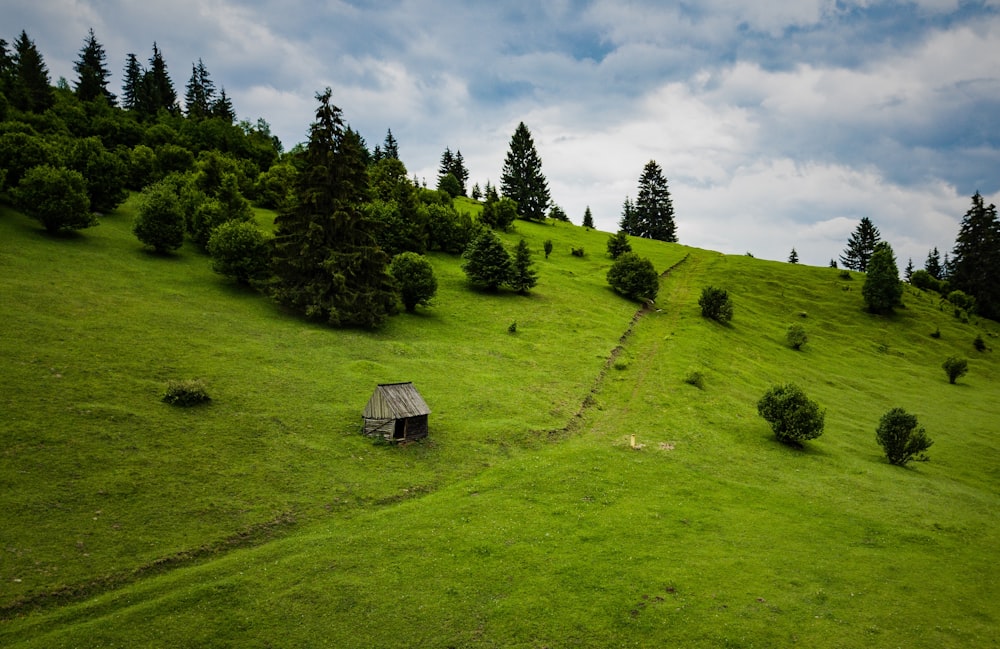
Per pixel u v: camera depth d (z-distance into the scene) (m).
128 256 57.78
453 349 55.22
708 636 20.42
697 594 23.05
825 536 29.78
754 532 29.42
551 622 20.69
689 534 28.52
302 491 28.33
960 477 44.16
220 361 40.00
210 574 21.59
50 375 31.91
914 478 41.16
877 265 105.75
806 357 79.31
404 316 62.44
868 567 26.56
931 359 87.44
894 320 101.69
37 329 36.94
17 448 25.48
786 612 22.20
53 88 117.38
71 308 41.84
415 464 33.47
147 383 34.06
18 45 120.44
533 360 56.25
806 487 36.97
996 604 23.95
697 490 34.56
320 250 55.34
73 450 26.47
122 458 26.98
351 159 56.91
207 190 78.19
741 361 69.38
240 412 33.97
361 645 18.97
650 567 24.92
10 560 20.06
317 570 22.61
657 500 32.50
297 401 37.44
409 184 98.81
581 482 33.78
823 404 60.28
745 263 131.38
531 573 23.78
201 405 33.34
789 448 44.16
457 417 40.84
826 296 111.12
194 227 67.06
